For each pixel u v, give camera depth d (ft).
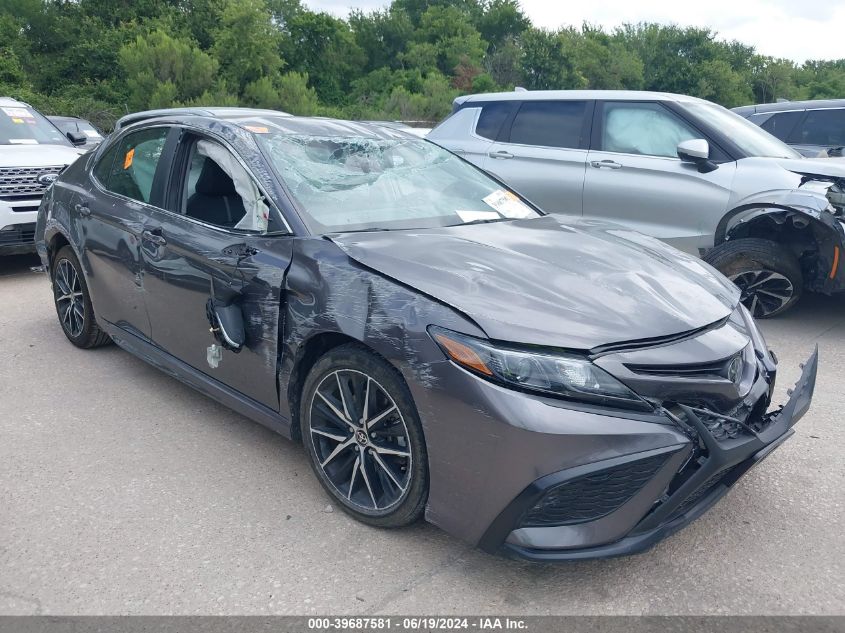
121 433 12.27
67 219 15.07
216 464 11.25
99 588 8.27
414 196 11.85
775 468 11.30
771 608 8.06
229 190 11.35
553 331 7.89
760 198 17.94
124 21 185.26
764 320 19.51
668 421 7.73
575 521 7.81
